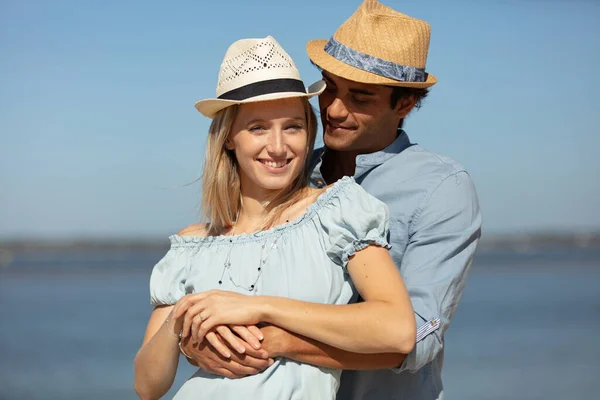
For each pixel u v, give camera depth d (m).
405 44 3.21
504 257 93.94
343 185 2.85
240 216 3.06
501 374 16.62
